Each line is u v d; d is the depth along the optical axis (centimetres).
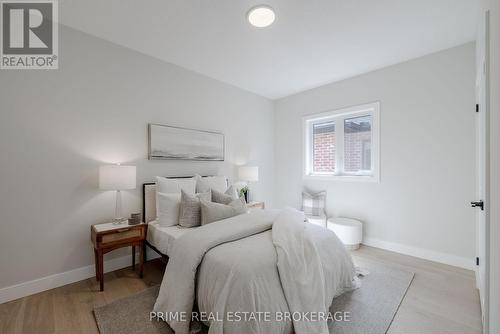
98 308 183
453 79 264
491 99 115
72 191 230
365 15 209
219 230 186
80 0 190
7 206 197
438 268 257
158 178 274
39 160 212
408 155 297
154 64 288
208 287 149
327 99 380
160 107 294
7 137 197
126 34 240
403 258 286
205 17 212
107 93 251
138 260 273
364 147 349
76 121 232
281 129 451
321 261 175
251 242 175
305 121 411
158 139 288
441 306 188
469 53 254
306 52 276
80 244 234
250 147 416
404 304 191
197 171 337
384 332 158
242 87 394
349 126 365
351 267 206
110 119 254
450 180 267
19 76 203
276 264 153
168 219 249
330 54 281
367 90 333
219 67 318
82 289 215
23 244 204
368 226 335
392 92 309
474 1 189
